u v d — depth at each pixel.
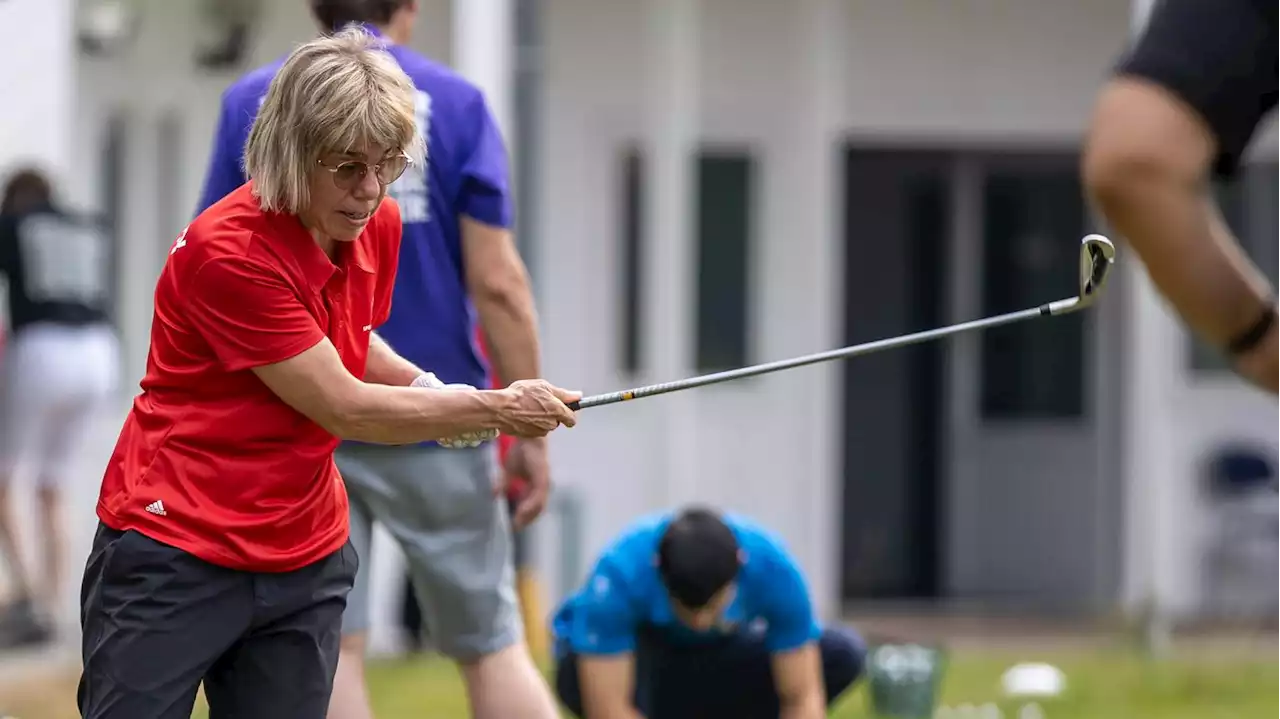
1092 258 9.86
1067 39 34.16
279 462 9.90
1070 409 35.50
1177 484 34.34
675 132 30.64
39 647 26.39
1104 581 35.31
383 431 9.90
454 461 12.93
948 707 24.55
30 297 26.05
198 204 12.78
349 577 10.50
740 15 33.12
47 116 27.36
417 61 13.13
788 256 33.47
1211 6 6.07
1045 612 34.59
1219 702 25.38
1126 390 34.84
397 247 10.61
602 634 16.20
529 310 13.19
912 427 35.56
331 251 9.99
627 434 33.22
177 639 9.79
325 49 9.57
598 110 32.97
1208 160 6.10
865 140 34.44
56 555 26.58
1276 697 25.77
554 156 32.94
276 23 29.53
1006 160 35.09
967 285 35.22
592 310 33.28
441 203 13.00
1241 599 34.12
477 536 13.11
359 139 9.36
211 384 9.76
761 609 16.33
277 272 9.55
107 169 29.80
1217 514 34.31
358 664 13.09
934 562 35.59
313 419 9.80
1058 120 34.19
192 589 9.80
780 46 33.16
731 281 33.75
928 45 33.97
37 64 27.31
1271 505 34.00
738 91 33.16
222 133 12.68
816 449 32.88
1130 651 30.03
